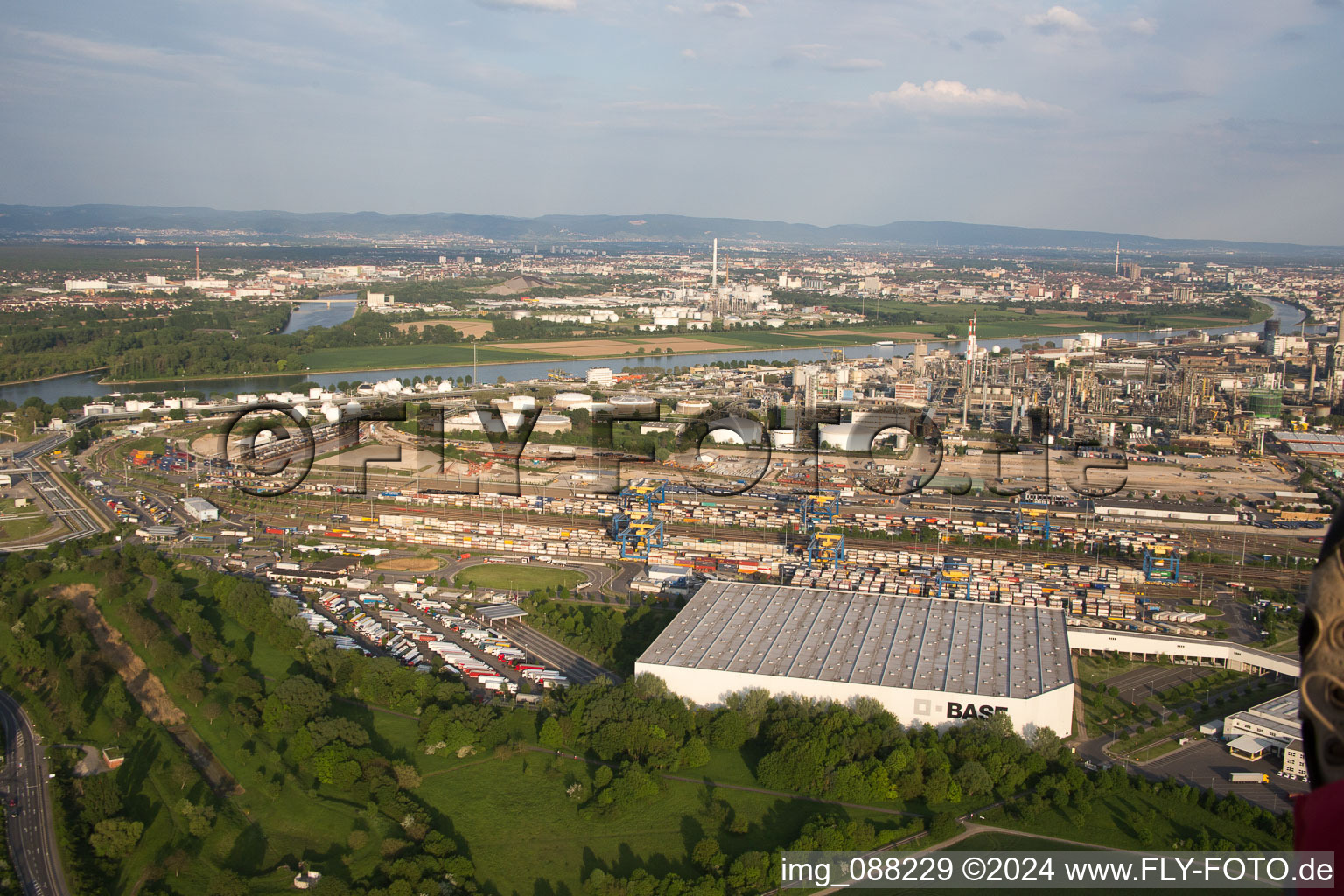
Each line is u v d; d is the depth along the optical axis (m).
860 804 181.12
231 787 187.12
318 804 180.75
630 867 163.50
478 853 166.88
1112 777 182.62
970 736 191.88
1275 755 197.38
